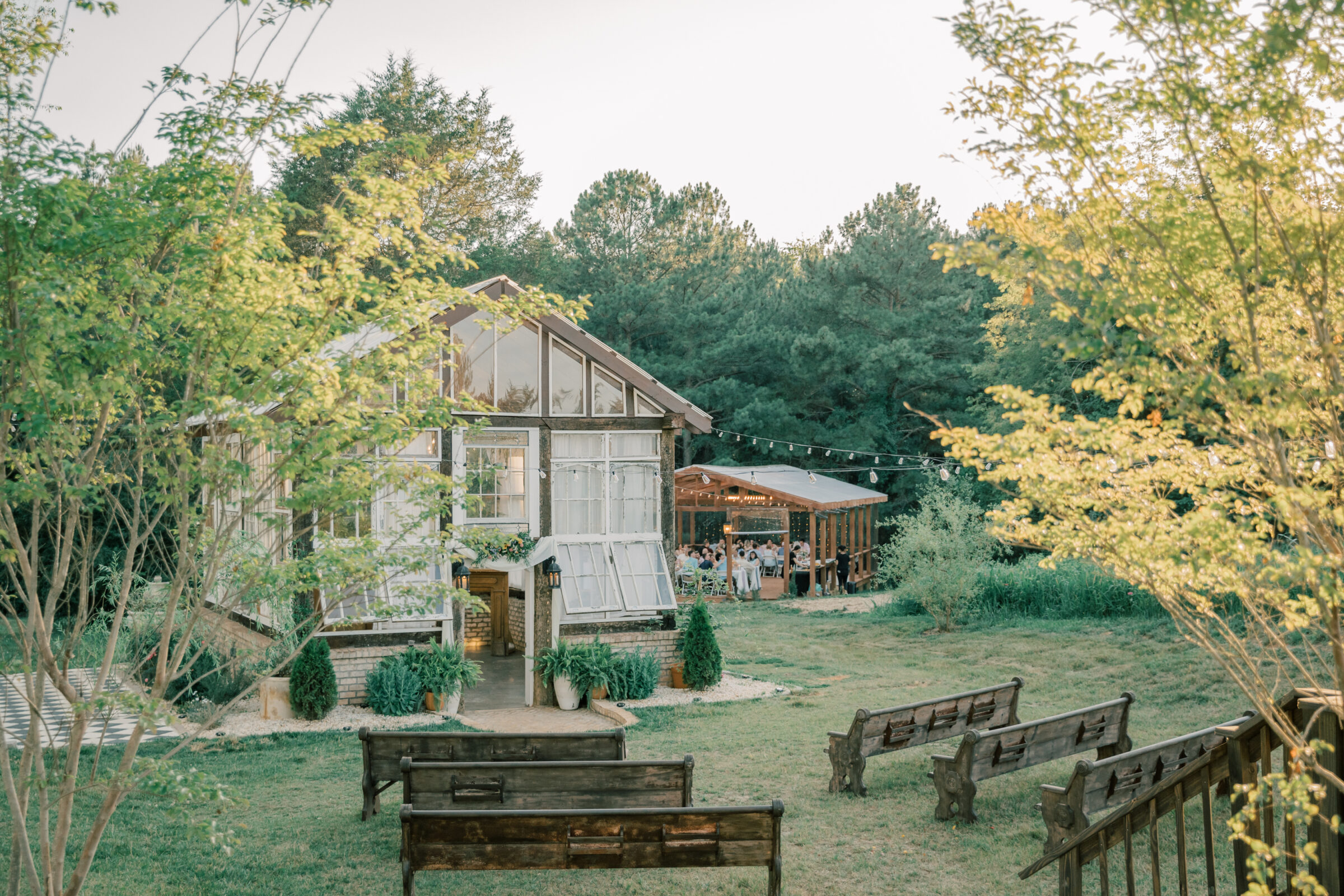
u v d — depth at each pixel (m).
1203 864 7.48
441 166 6.59
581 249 43.94
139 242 5.31
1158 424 4.53
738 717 13.73
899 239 39.06
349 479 6.18
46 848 5.36
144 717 5.18
